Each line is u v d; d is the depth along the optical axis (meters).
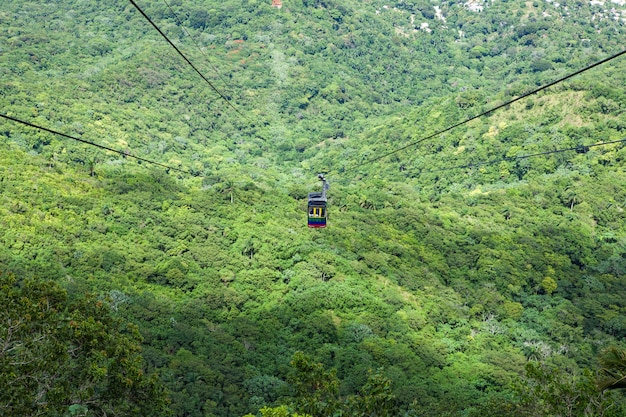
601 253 107.50
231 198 113.00
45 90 170.75
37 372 24.62
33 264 77.44
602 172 135.00
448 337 80.00
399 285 91.31
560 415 23.30
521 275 97.38
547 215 120.75
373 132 187.50
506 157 147.12
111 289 76.38
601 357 17.45
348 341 74.56
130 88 194.88
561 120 153.25
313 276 88.19
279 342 74.00
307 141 193.88
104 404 27.86
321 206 39.56
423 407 58.06
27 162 111.25
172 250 91.38
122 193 109.00
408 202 124.31
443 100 183.38
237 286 85.62
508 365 72.69
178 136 179.12
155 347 66.62
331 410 24.92
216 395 58.84
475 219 119.25
